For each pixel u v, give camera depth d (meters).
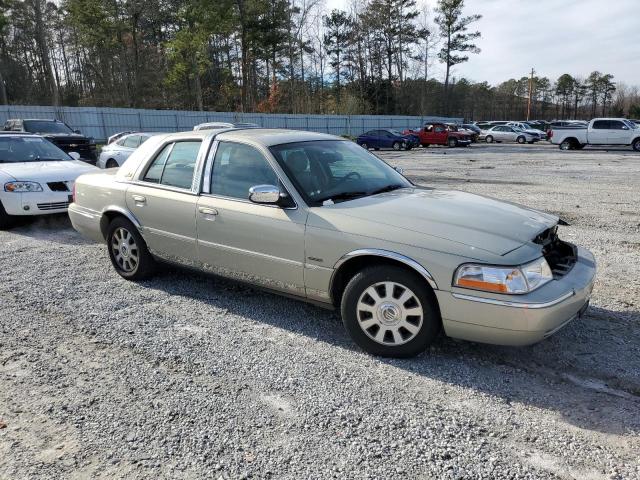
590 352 3.69
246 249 4.16
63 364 3.57
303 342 3.90
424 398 3.11
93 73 59.12
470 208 3.81
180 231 4.65
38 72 56.69
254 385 3.27
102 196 5.42
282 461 2.54
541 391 3.19
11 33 54.25
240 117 39.31
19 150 9.05
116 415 2.95
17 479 2.42
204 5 36.59
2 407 3.04
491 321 3.16
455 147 35.16
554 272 3.43
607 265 5.84
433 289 3.29
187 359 3.62
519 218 3.68
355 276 3.61
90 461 2.55
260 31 45.31
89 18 43.88
